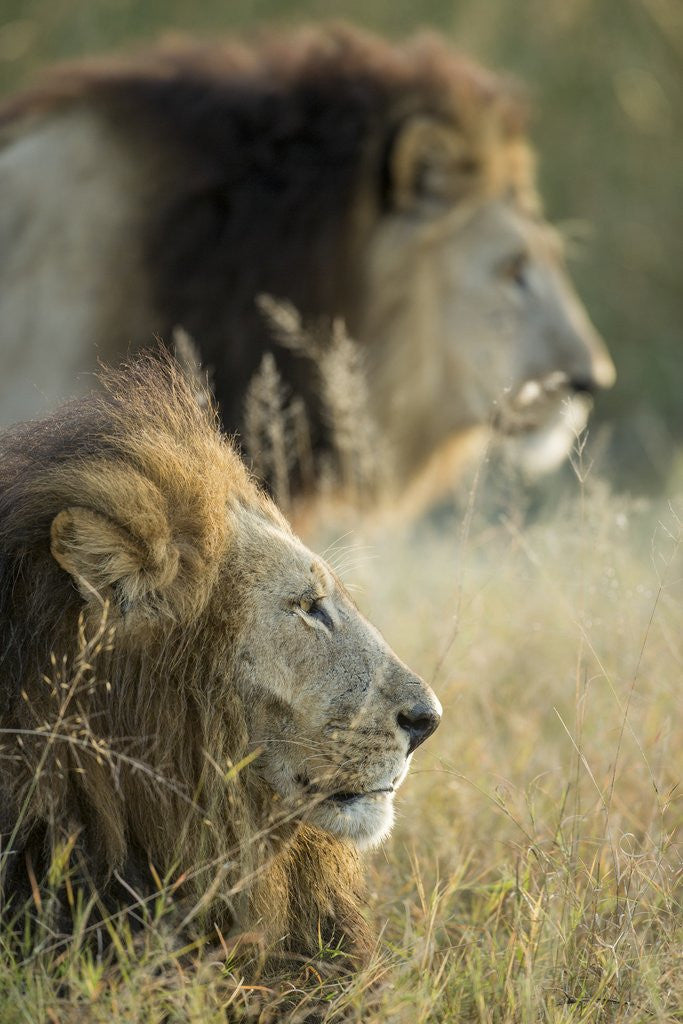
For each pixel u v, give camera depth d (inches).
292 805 253.8
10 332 477.1
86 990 218.8
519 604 413.7
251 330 478.3
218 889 249.1
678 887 287.0
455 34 1058.7
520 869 277.3
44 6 999.0
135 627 241.8
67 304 473.7
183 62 507.5
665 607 370.0
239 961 251.3
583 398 534.6
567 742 354.0
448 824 315.6
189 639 246.8
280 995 244.2
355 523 507.5
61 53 992.9
